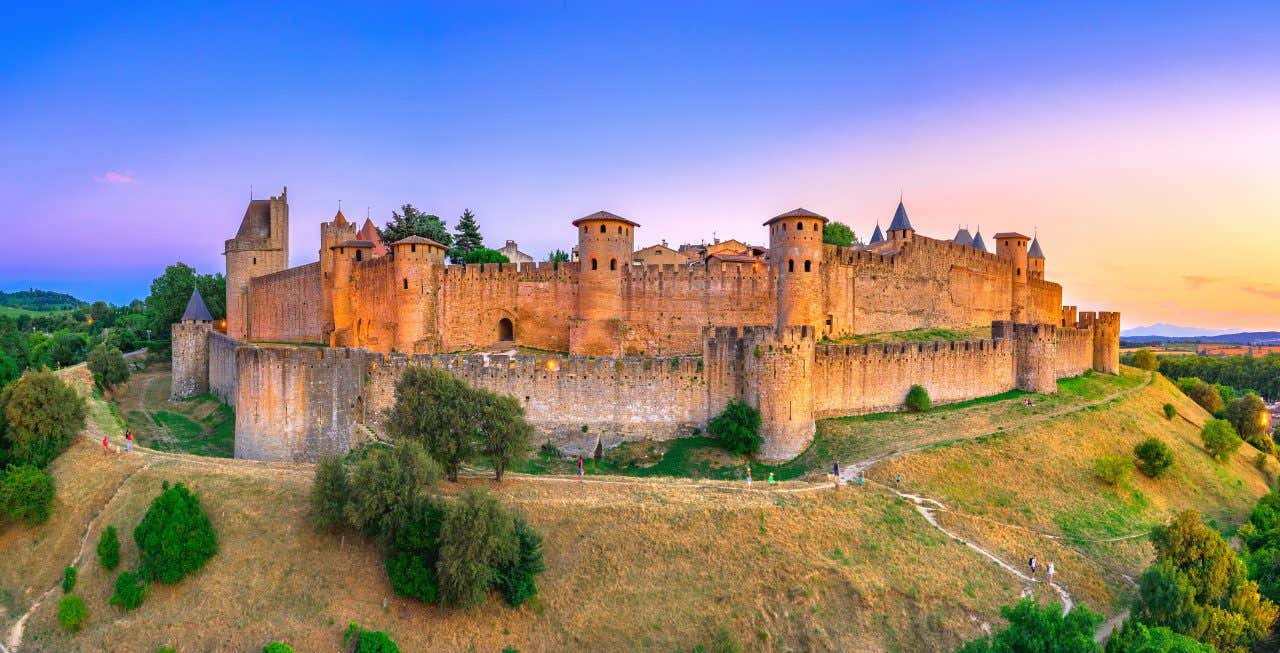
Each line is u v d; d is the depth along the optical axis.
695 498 48.22
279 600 38.78
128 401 80.88
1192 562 44.50
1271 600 45.59
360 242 93.25
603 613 39.06
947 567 44.97
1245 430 95.12
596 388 65.19
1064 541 51.44
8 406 50.97
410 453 41.75
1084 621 33.47
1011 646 33.44
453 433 48.88
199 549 40.56
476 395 50.31
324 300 96.12
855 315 90.00
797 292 75.12
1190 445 76.19
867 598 41.00
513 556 39.03
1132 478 62.50
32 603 40.72
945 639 39.62
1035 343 82.19
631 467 60.88
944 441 62.59
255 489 45.31
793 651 38.31
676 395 65.19
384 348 86.88
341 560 40.81
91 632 37.91
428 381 50.12
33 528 45.56
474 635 37.84
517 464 49.47
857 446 62.06
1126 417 75.88
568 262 84.69
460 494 44.34
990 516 52.91
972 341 78.31
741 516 45.72
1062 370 94.06
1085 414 73.06
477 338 85.69
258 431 56.50
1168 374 187.50
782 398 61.47
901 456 58.34
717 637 38.09
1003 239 115.00
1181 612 40.75
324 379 57.56
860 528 46.88
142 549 40.78
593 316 79.75
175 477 47.06
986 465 59.28
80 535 44.38
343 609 38.38
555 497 46.88
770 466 60.28
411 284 83.25
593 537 43.00
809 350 63.12
